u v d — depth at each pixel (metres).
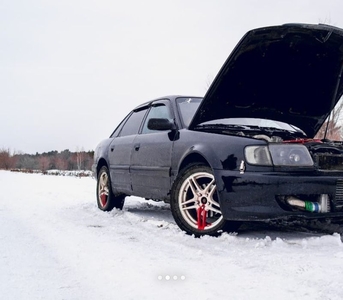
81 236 3.60
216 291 2.12
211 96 3.73
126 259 2.77
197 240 3.34
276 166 3.09
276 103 4.28
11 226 4.15
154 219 4.50
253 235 3.45
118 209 5.45
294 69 3.90
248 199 3.12
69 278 2.39
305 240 3.17
